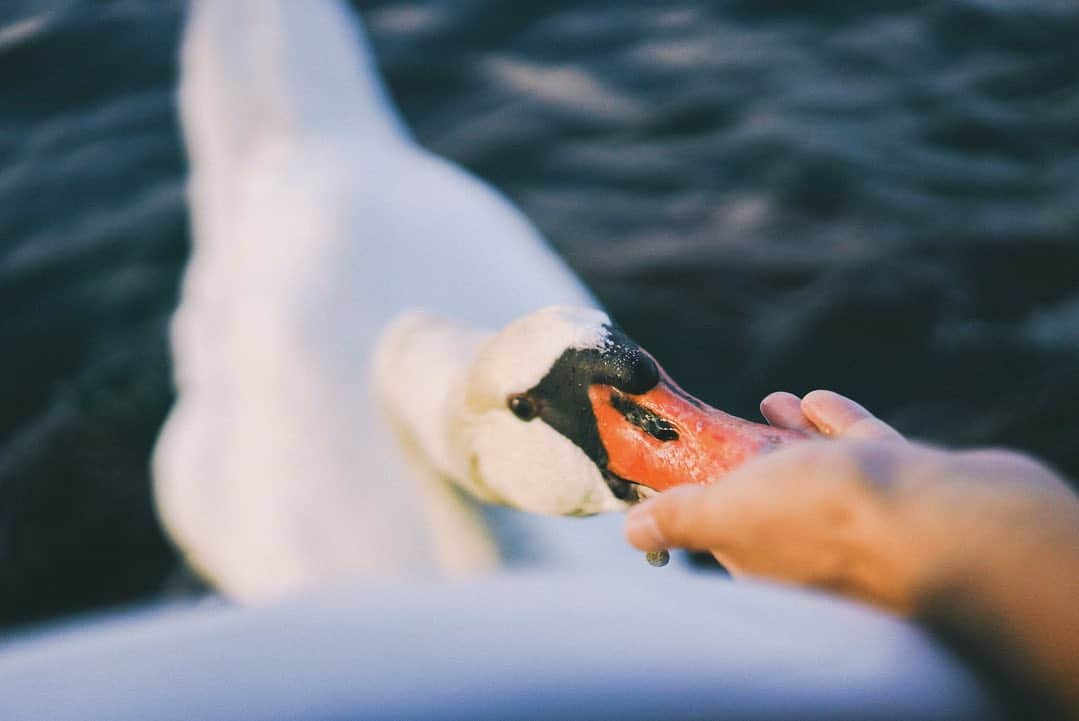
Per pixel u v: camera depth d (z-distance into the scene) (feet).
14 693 2.33
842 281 21.59
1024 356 19.13
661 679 2.00
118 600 18.49
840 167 25.63
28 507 19.66
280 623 2.64
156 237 26.63
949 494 2.29
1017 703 1.90
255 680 2.18
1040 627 1.98
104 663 2.44
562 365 9.39
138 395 22.15
